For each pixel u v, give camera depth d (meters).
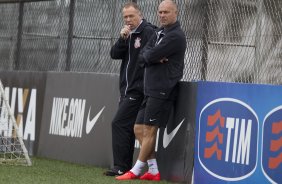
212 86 27.81
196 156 28.25
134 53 29.91
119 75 32.94
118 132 30.20
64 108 36.69
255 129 26.03
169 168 29.58
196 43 30.30
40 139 38.00
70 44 37.75
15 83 40.56
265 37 27.36
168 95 28.16
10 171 30.36
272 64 27.05
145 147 28.53
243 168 26.36
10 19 42.53
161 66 28.02
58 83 37.34
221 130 27.31
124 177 28.77
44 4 39.75
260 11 27.58
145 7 32.94
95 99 34.78
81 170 31.92
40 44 40.00
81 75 35.84
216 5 29.39
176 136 29.34
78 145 35.41
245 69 28.06
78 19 37.25
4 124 37.44
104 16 35.47
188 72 30.62
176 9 28.05
